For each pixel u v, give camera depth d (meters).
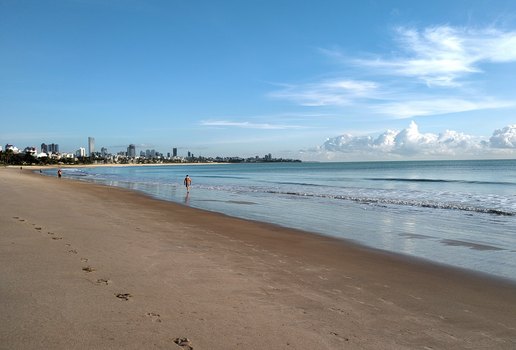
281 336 4.76
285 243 11.96
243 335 4.70
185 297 5.98
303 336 4.81
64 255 8.17
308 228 15.52
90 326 4.62
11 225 11.59
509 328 5.49
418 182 50.19
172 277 7.09
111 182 54.22
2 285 5.93
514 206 23.27
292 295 6.51
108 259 8.12
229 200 27.52
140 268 7.57
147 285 6.46
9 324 4.53
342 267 9.00
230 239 12.09
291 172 101.88
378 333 5.08
